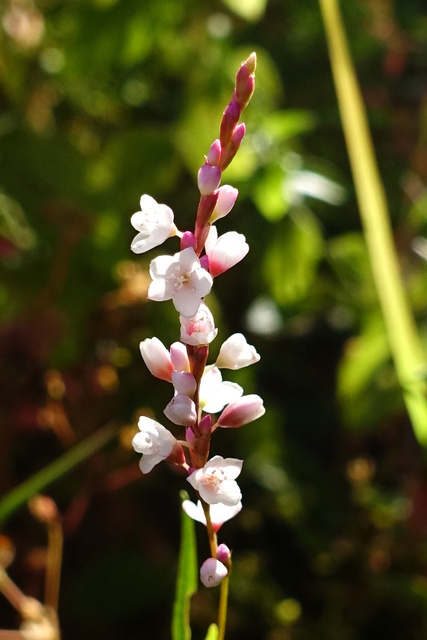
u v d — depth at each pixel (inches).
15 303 12.7
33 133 12.8
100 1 13.2
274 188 12.1
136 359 13.2
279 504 12.8
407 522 12.4
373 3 16.6
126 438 11.3
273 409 13.2
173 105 15.5
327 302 13.7
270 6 16.6
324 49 16.5
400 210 15.5
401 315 10.0
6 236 12.1
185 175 15.4
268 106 13.7
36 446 13.0
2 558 10.0
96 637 12.0
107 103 15.1
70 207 12.6
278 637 11.9
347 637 12.0
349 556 12.6
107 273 13.0
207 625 11.9
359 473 12.9
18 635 9.2
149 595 12.1
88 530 12.6
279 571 12.9
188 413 5.4
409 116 16.2
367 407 12.8
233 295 14.9
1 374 11.9
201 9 14.6
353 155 9.9
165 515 13.3
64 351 12.9
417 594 11.8
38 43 14.1
